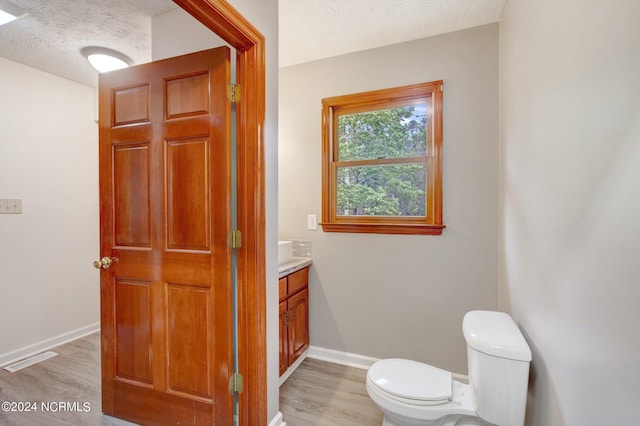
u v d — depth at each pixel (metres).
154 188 1.63
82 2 1.73
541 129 1.18
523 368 1.23
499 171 2.00
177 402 1.60
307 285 2.53
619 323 0.68
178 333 1.60
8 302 2.47
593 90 0.80
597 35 0.78
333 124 2.52
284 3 1.78
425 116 2.28
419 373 1.55
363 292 2.39
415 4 1.82
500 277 1.99
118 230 1.72
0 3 1.73
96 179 3.16
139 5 1.76
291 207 2.62
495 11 1.89
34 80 2.65
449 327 2.17
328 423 1.75
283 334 2.13
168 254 1.60
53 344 2.76
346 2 1.78
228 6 1.25
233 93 1.51
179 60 1.56
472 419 1.36
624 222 0.66
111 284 1.73
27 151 2.60
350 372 2.31
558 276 1.02
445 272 2.17
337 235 2.47
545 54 1.14
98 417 1.77
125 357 1.72
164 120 1.59
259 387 1.51
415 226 2.21
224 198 1.49
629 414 0.64
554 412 1.06
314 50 2.35
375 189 2.41
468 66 2.09
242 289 1.52
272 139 1.62
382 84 2.31
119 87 1.69
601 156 0.76
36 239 2.66
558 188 1.02
